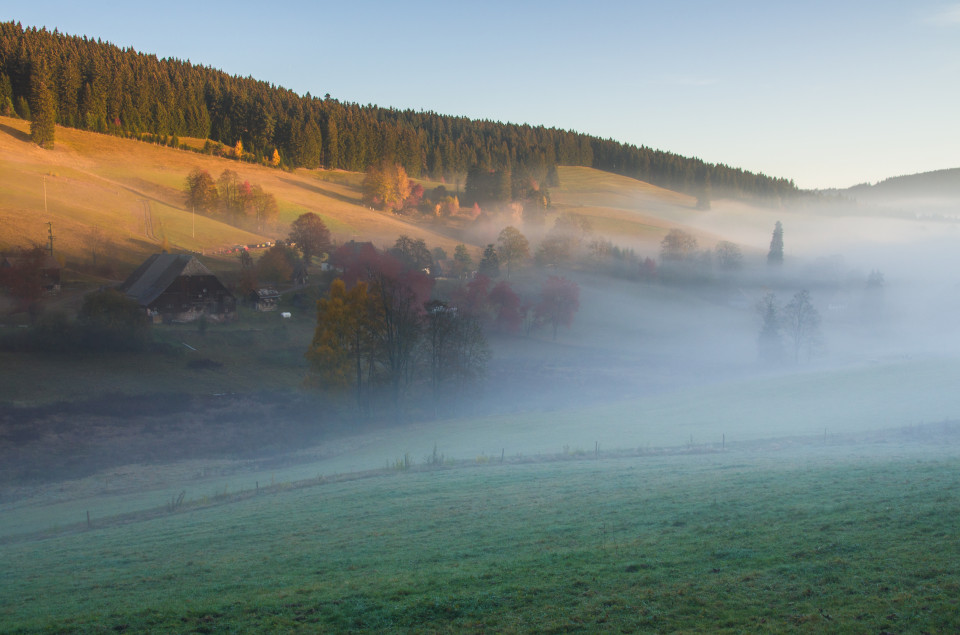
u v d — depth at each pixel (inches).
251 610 621.3
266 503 1228.5
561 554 713.6
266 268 5152.6
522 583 633.6
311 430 2418.8
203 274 4153.5
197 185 7411.4
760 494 916.0
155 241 5979.3
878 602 524.7
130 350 3270.2
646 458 1457.9
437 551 773.9
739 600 555.5
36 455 1968.5
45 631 607.5
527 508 968.9
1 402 2428.6
